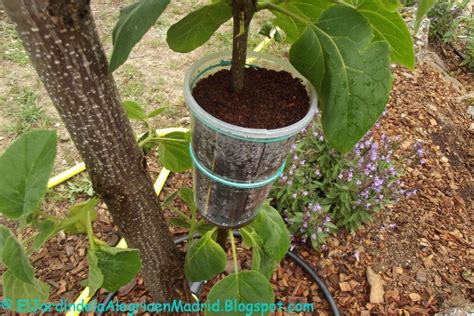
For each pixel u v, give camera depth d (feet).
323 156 7.11
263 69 3.38
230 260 6.66
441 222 8.07
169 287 4.47
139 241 3.72
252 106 3.00
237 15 2.69
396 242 7.48
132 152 3.02
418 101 10.64
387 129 9.62
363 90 2.47
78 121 2.60
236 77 3.00
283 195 6.95
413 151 8.87
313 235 6.67
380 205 7.22
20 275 2.44
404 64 3.08
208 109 2.93
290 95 3.13
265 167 2.99
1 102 9.09
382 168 7.41
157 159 8.19
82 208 2.96
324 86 2.65
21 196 2.51
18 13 2.08
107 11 12.08
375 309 6.51
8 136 8.47
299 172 6.92
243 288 3.63
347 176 7.08
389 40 2.89
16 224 6.96
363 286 6.79
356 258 7.08
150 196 3.45
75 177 7.72
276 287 6.53
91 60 2.39
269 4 2.68
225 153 2.86
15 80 9.62
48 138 2.52
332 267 6.93
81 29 2.24
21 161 2.51
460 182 9.12
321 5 2.79
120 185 3.09
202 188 3.37
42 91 9.50
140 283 6.26
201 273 4.06
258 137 2.64
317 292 6.54
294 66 2.78
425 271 7.13
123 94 9.55
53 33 2.17
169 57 10.72
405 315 6.48
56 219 2.83
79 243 6.77
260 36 11.49
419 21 2.29
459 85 12.51
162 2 2.17
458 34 14.17
